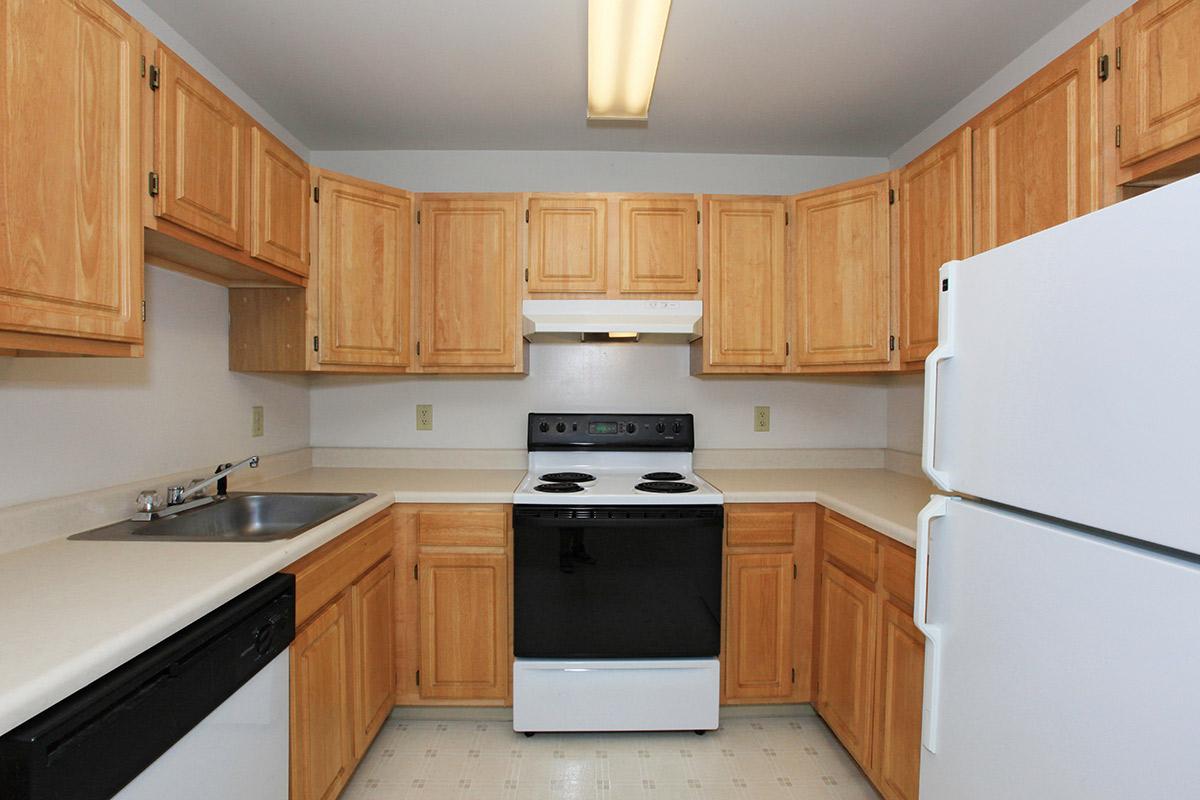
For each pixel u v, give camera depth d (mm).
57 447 1273
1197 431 570
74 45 941
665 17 1334
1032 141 1308
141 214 1094
